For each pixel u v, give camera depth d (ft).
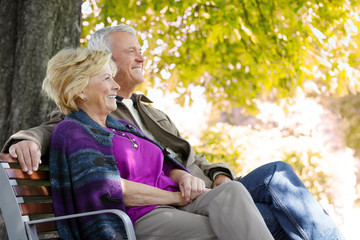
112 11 24.62
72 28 14.76
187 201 9.29
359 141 53.83
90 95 9.59
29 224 7.86
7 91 14.06
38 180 8.53
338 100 55.72
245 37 25.44
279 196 9.80
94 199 8.38
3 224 12.93
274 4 25.20
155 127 12.59
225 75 28.71
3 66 14.15
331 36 26.43
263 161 26.48
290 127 39.75
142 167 9.55
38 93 13.92
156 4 24.59
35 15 14.30
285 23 25.80
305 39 26.32
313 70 26.35
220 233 8.34
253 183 10.21
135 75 12.69
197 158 12.98
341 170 31.96
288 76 26.76
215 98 30.32
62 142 8.76
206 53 27.22
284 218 9.68
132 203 8.84
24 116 13.74
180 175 10.00
